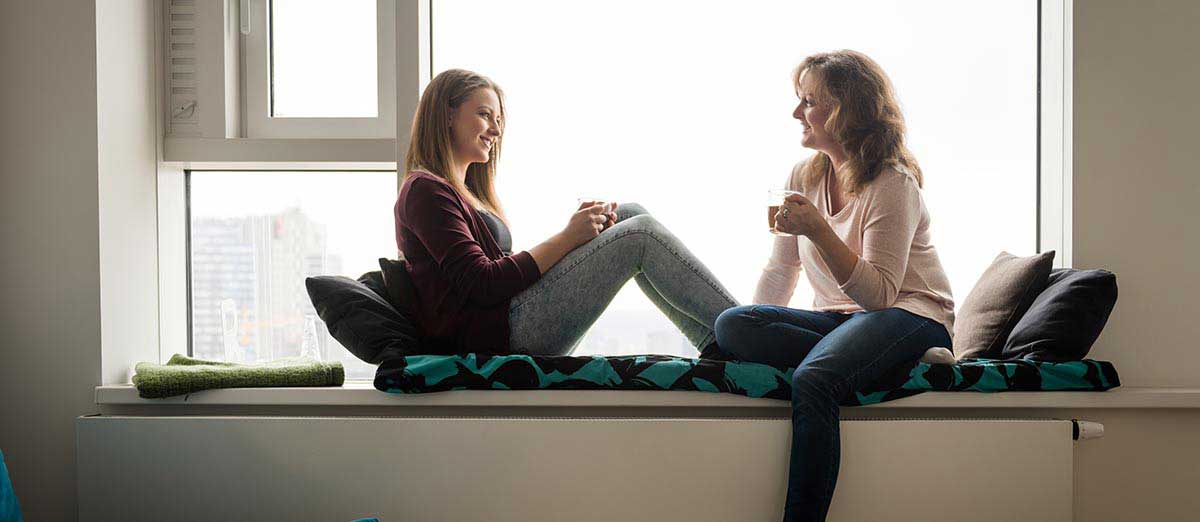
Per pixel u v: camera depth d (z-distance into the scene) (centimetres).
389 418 190
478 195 213
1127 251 206
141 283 221
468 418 190
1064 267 212
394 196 233
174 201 234
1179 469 192
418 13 220
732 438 184
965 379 184
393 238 233
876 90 195
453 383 187
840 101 195
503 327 194
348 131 230
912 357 183
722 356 195
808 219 182
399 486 189
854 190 193
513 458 187
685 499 185
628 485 186
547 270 195
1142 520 193
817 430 169
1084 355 189
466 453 188
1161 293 205
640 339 226
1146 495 192
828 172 206
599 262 192
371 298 198
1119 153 206
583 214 196
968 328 205
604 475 186
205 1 227
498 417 194
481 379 187
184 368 199
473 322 193
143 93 221
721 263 226
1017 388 186
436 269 195
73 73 204
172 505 192
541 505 187
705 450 185
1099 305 187
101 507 194
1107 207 206
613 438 186
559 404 189
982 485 183
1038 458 183
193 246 236
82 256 205
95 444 194
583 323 195
